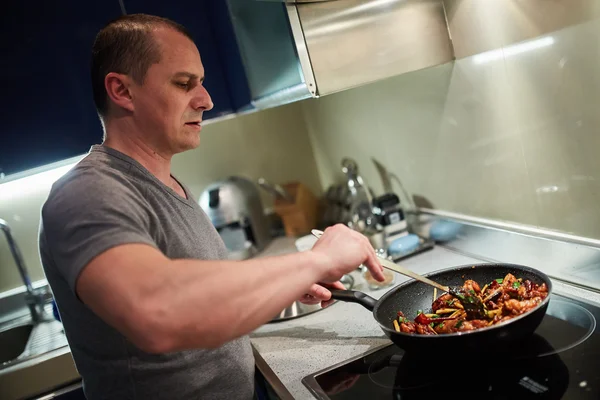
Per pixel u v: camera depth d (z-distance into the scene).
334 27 1.18
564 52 0.99
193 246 0.95
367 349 1.05
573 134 1.03
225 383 0.97
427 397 0.85
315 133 2.25
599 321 0.94
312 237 1.76
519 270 1.02
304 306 1.33
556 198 1.12
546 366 0.85
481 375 0.88
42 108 1.50
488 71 1.19
